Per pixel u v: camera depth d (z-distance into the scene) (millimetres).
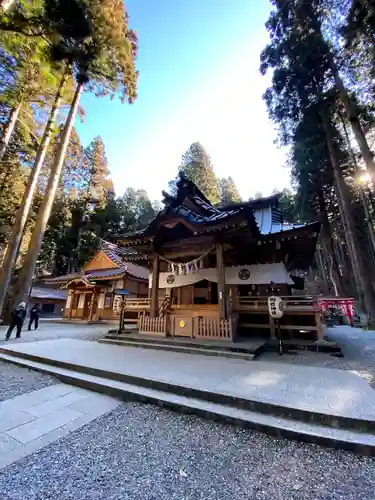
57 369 5008
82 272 20578
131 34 15594
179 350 6559
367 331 12258
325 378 4230
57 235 27922
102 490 1903
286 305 7852
